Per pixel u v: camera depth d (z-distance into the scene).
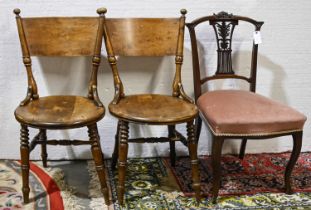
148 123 1.62
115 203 1.79
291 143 2.39
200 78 2.10
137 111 1.69
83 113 1.66
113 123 2.20
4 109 2.12
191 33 1.96
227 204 1.80
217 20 1.98
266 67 2.25
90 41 1.86
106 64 2.10
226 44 2.03
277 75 2.27
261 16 2.15
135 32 1.90
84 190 1.90
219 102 1.84
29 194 1.83
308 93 2.32
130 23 1.90
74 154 2.23
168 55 1.93
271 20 2.17
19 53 2.04
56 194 1.85
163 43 1.92
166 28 1.91
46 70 2.07
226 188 1.95
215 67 2.19
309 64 2.27
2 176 2.00
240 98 1.90
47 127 1.58
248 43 2.18
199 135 2.19
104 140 2.23
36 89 1.85
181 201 1.82
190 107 1.76
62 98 1.86
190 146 1.74
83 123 1.61
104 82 2.13
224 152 2.37
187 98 1.86
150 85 2.17
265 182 2.02
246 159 2.30
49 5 1.99
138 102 1.81
